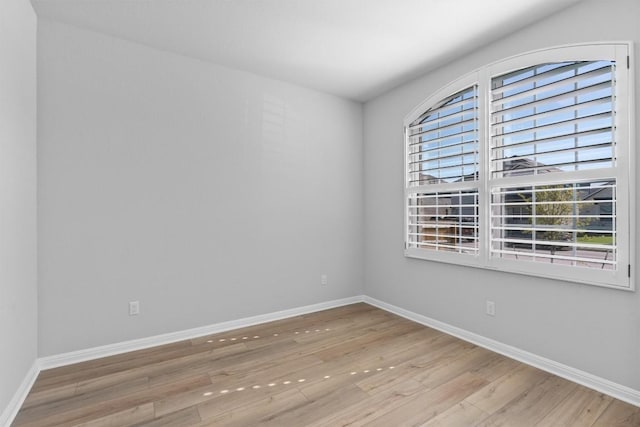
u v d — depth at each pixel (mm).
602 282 1991
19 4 1911
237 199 3121
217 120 3008
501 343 2562
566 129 2203
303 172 3555
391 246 3648
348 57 2898
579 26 2096
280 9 2219
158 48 2723
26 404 1874
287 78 3342
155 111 2707
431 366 2348
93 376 2193
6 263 1721
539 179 2295
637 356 1878
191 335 2877
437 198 3094
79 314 2414
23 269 1979
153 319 2705
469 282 2809
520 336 2438
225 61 2965
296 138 3504
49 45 2307
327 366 2352
